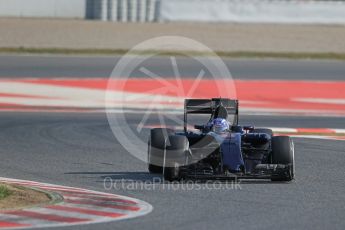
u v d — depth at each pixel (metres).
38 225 30.39
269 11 153.38
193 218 32.38
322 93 86.75
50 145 54.25
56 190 38.38
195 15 151.12
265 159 42.44
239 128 42.78
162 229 30.27
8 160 48.38
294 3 153.12
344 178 43.31
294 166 44.38
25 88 83.69
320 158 50.31
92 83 88.06
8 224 30.47
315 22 153.62
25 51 110.94
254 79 94.62
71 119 67.12
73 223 30.84
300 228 30.95
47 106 74.38
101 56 110.06
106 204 34.75
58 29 130.50
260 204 35.56
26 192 36.97
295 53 118.00
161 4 148.75
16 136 57.81
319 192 38.91
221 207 34.75
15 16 145.12
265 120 69.62
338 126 66.81
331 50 122.56
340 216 33.31
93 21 142.62
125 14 145.00
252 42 127.31
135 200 36.03
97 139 57.41
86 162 48.06
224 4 152.38
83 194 37.25
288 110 76.25
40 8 146.50
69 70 97.00
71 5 147.50
